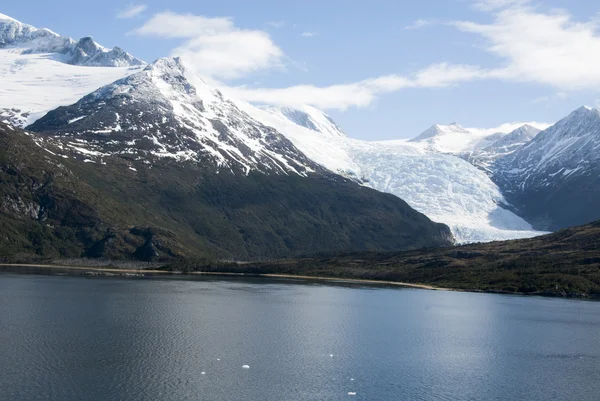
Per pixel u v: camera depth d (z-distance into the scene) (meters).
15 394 111.94
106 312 191.50
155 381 121.81
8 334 153.62
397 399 118.06
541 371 139.38
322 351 150.50
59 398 111.00
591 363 147.12
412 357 148.38
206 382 122.50
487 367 141.62
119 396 113.19
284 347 152.88
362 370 135.38
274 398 115.69
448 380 130.62
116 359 135.12
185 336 160.00
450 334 178.00
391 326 187.50
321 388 122.25
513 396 122.19
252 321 186.38
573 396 122.88
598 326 196.12
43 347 142.12
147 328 168.12
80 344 146.50
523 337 176.12
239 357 141.25
